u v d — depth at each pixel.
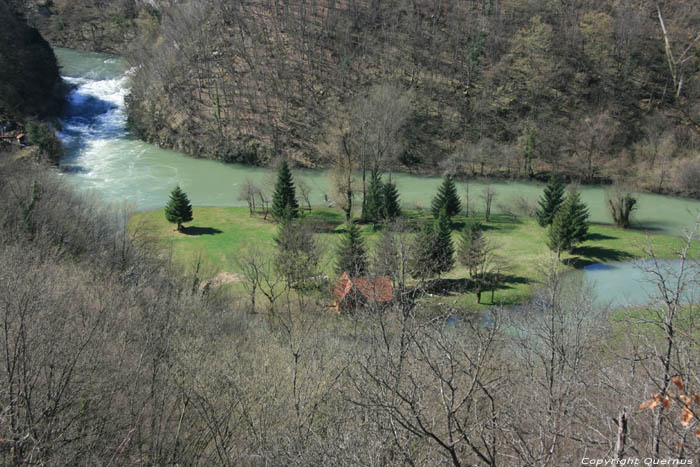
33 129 82.31
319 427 15.53
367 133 73.12
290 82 101.62
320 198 77.62
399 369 10.86
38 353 17.12
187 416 17.84
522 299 45.62
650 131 87.38
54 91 106.06
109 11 139.88
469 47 104.44
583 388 13.12
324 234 62.94
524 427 12.50
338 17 112.19
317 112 96.44
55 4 141.62
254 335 28.39
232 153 90.81
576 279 49.06
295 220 58.38
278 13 112.69
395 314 12.76
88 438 15.73
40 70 103.75
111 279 29.31
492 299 44.94
